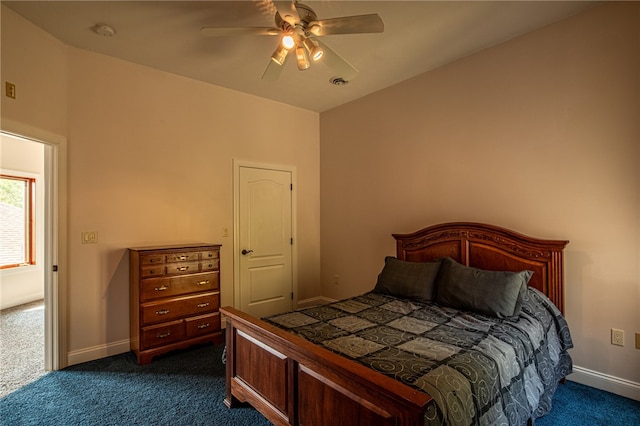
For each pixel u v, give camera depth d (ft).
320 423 5.19
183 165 11.75
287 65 10.88
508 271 8.63
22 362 9.69
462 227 10.10
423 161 11.69
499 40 9.53
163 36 9.09
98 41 9.31
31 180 17.78
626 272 7.68
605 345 7.97
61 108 9.22
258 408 6.55
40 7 7.73
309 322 7.35
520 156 9.34
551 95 8.75
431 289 9.15
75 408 7.36
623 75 7.68
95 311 9.87
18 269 16.67
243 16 8.22
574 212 8.40
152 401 7.66
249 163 13.48
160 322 9.87
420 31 8.99
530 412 5.72
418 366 5.05
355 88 12.96
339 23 6.66
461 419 4.38
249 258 13.53
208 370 9.20
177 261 10.23
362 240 13.93
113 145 10.27
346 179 14.61
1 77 7.57
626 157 7.66
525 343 6.49
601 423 6.76
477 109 10.23
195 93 12.04
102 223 10.03
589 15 8.13
